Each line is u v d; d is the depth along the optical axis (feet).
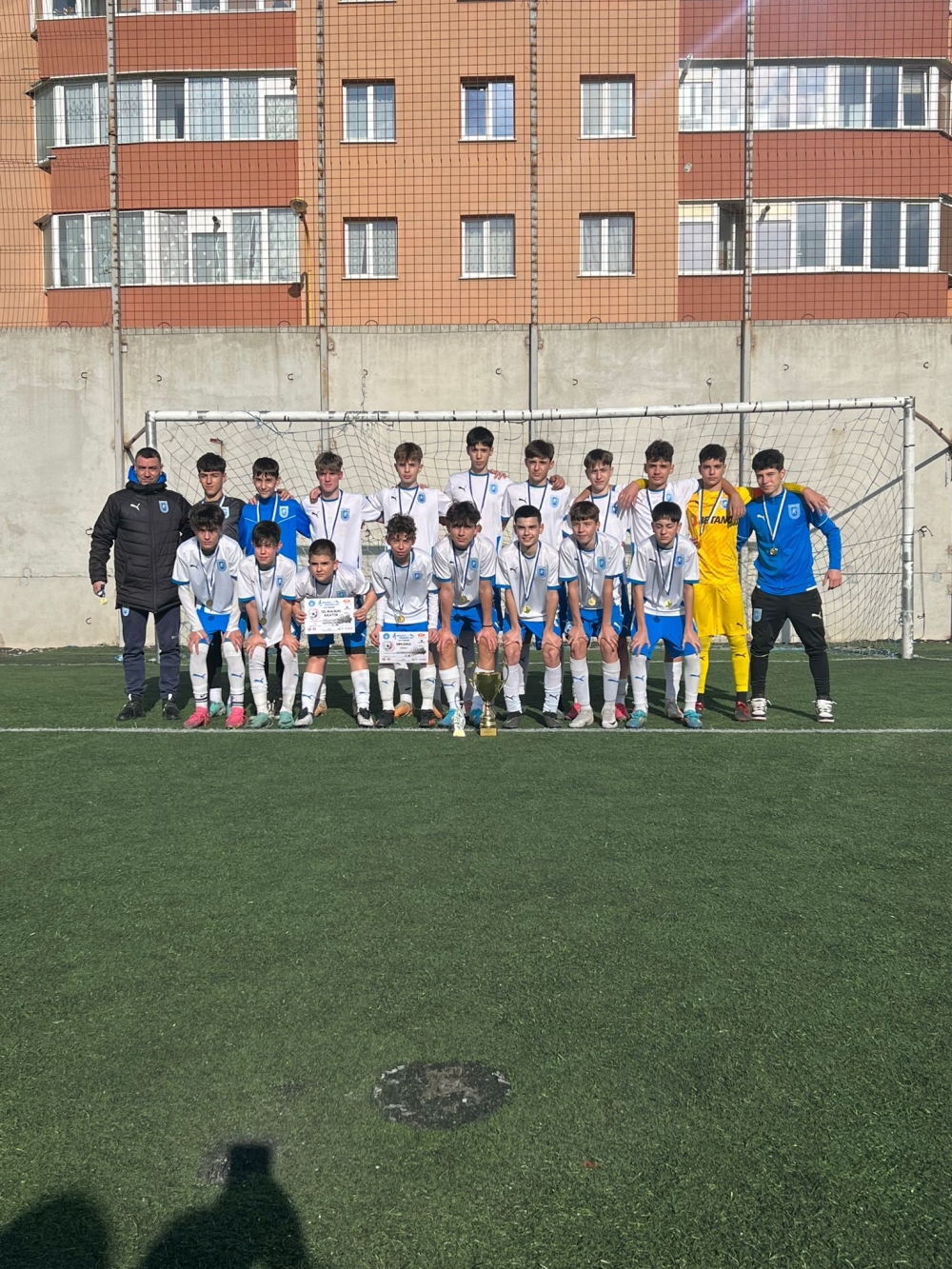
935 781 16.03
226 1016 8.37
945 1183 6.20
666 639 21.17
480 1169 6.40
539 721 21.89
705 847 12.66
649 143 52.85
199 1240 5.80
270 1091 7.27
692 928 10.10
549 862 12.12
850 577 42.24
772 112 55.21
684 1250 5.70
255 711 23.47
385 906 10.73
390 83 54.19
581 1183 6.25
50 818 14.11
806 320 41.81
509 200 52.44
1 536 42.37
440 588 20.51
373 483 41.60
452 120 52.90
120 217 54.39
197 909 10.70
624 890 11.16
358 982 8.95
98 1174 6.39
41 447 42.22
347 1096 7.21
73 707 23.75
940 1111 6.92
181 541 22.31
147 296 53.57
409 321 52.75
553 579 20.77
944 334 41.93
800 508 21.12
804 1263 5.59
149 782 16.14
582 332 41.86
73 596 42.52
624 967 9.21
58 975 9.17
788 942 9.77
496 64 52.80
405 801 14.90
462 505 20.10
